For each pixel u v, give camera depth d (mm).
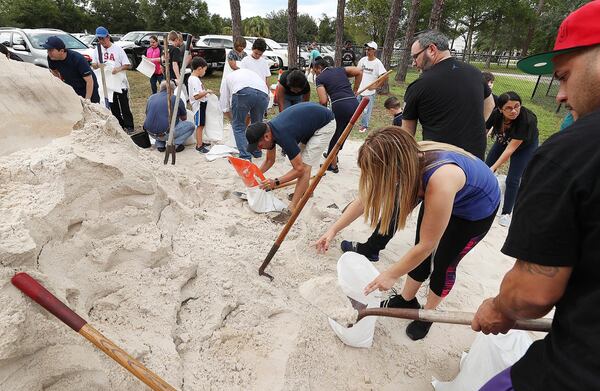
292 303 2541
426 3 31578
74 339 1538
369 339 2273
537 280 1023
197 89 5285
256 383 1972
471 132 2680
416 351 2383
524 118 3547
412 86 2805
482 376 1893
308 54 17766
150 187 2510
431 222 1715
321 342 2281
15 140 2018
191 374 1903
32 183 1869
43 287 1413
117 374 1627
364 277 2195
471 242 2141
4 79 2066
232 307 2350
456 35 35219
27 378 1333
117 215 2271
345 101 4590
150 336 1936
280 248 3084
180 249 2582
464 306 2814
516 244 1035
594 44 930
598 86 962
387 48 11539
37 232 1702
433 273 2293
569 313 1021
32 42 9352
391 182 1648
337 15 12062
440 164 1720
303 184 3672
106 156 2330
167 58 4902
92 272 2002
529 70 1290
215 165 4984
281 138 3338
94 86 5344
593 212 883
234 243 2939
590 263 938
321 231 3451
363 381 2145
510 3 31219
